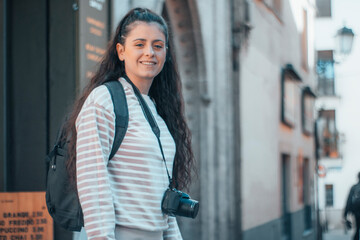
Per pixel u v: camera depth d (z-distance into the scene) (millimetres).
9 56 5070
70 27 5008
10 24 5082
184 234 9148
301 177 15953
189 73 9141
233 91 10031
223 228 9547
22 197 4273
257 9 11430
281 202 13336
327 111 29578
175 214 2143
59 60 5027
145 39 2119
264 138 11797
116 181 1973
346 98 29484
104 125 1948
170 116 2475
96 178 1902
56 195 2094
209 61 9211
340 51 15781
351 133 29359
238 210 9891
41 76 5031
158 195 2043
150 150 2020
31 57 5055
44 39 5055
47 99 5023
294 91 15117
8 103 5023
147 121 2068
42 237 4270
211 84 9258
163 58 2170
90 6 5090
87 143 1924
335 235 21234
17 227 4266
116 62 2227
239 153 9977
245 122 10359
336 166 29203
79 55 4941
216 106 9422
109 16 5363
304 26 17219
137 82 2150
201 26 8828
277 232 12672
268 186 12023
